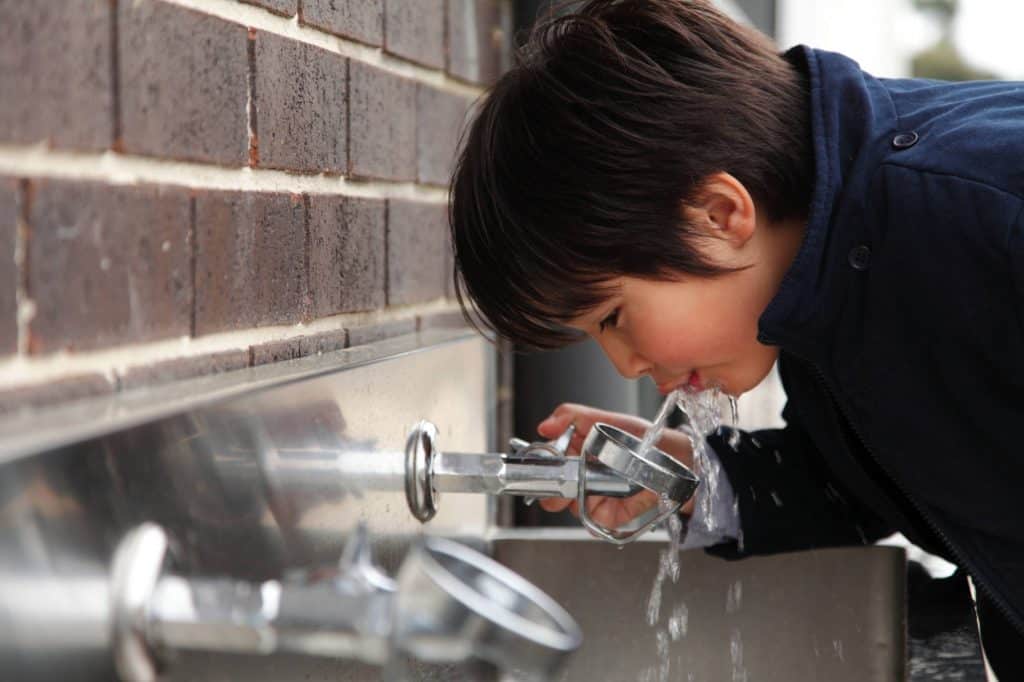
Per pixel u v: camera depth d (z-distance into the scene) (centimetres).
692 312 115
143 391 70
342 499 86
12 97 59
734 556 130
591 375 178
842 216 112
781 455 139
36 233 61
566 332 123
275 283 94
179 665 59
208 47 82
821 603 131
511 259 113
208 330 82
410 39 132
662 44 115
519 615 58
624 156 109
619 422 136
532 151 111
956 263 109
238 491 68
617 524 133
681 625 133
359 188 117
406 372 104
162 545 57
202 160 81
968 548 123
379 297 123
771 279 117
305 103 100
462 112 156
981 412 114
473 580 60
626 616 134
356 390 90
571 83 112
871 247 112
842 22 457
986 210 108
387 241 125
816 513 133
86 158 67
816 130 116
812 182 117
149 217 73
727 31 119
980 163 111
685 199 110
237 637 56
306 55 100
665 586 133
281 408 74
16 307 60
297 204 99
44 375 62
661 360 117
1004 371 111
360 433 91
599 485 102
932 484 121
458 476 104
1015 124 115
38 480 49
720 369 120
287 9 96
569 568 135
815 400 131
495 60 173
